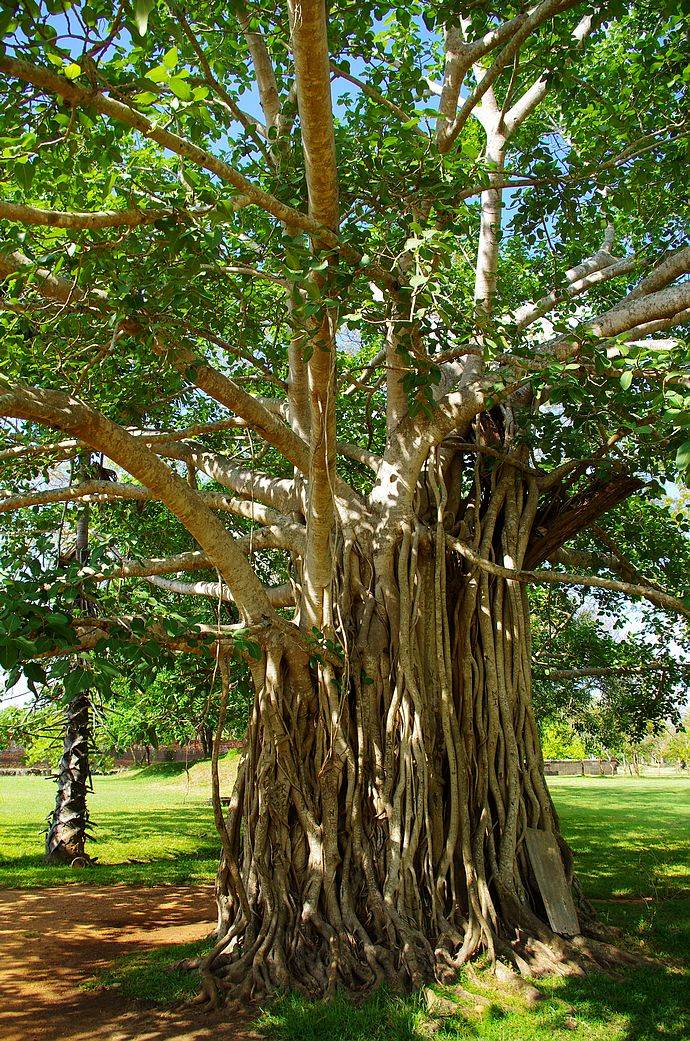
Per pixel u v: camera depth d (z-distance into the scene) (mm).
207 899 9469
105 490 7883
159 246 5309
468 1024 5125
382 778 6723
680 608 6137
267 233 7023
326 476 5891
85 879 10578
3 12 3477
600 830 15680
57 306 6387
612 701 16250
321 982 5750
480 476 8305
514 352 6598
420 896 6406
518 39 6324
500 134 8484
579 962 6258
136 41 3676
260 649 6086
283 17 6516
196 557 8516
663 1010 5359
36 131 4609
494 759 7258
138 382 7816
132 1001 5695
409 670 7070
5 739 12891
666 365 5699
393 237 6227
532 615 13766
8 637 4027
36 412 4891
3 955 6906
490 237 8469
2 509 7660
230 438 10523
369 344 11180
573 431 8094
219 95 6199
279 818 6535
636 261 9195
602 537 9812
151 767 31609
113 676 4406
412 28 7953
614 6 6641
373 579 7527
